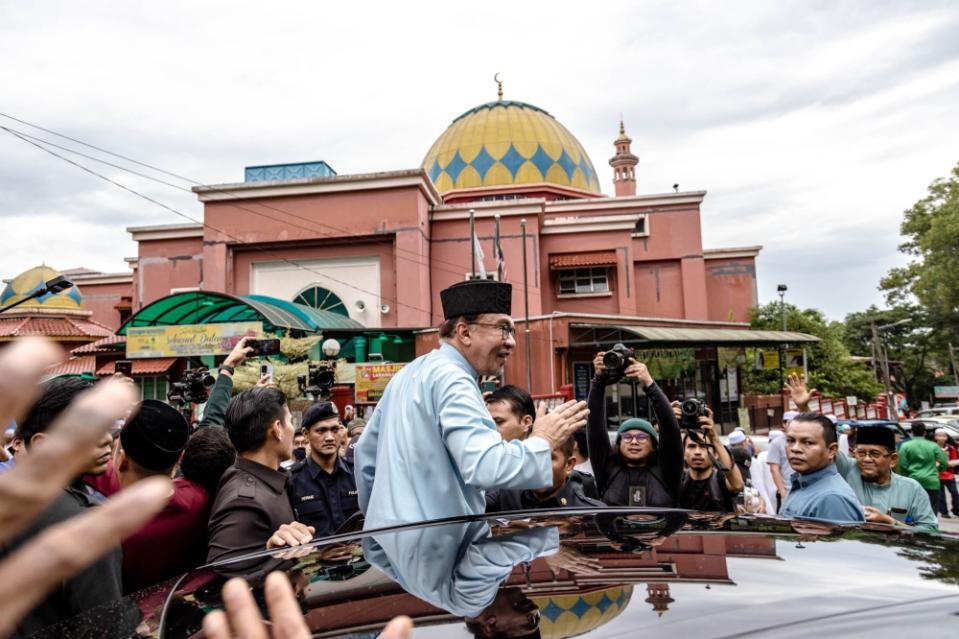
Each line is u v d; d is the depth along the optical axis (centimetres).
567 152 4200
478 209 3075
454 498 255
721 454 480
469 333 279
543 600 161
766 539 205
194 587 190
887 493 497
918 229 4047
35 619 206
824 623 147
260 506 317
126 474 321
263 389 361
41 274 2770
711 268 3719
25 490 46
